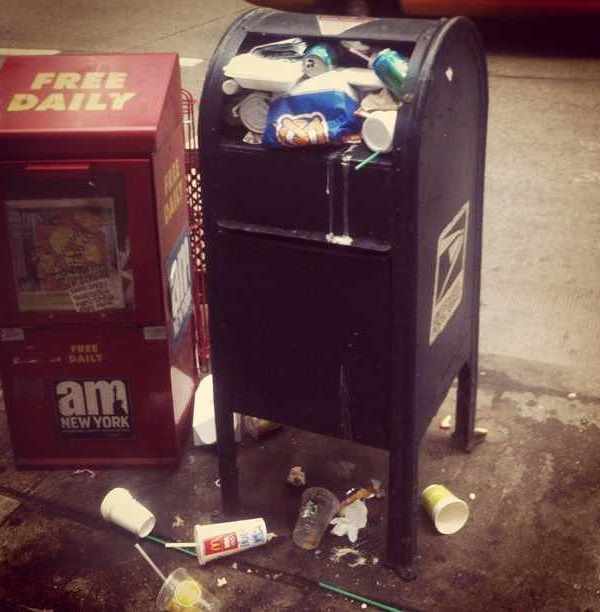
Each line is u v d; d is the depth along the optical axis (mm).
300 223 2514
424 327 2574
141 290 2904
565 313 3969
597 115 5852
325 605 2688
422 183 2391
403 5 6977
